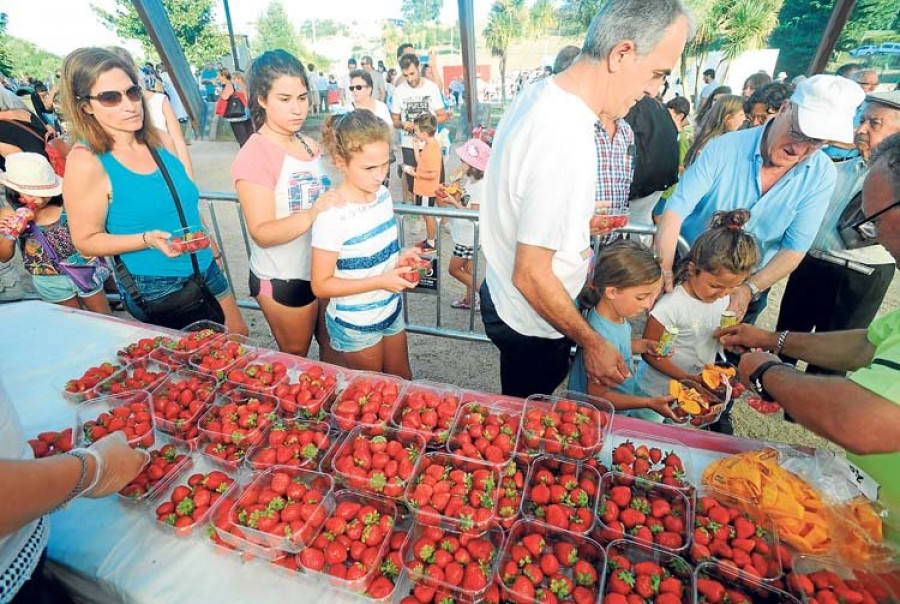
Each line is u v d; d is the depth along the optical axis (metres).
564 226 1.73
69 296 3.74
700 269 2.20
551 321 1.90
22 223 3.19
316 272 2.24
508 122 1.97
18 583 1.07
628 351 2.24
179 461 1.56
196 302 2.78
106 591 1.32
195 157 12.05
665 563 1.22
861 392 1.11
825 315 3.16
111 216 2.52
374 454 1.47
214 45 27.84
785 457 1.52
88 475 1.12
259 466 1.50
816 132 2.19
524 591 1.13
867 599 1.12
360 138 1.99
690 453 1.61
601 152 2.90
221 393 1.88
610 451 1.65
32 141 4.21
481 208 2.17
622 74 1.68
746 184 2.63
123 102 2.25
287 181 2.44
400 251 2.60
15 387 2.03
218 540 1.33
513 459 1.49
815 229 2.61
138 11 11.80
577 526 1.28
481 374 4.05
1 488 0.85
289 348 2.89
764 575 1.18
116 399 1.79
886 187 1.26
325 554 1.25
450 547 1.24
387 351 2.85
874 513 1.30
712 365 1.96
